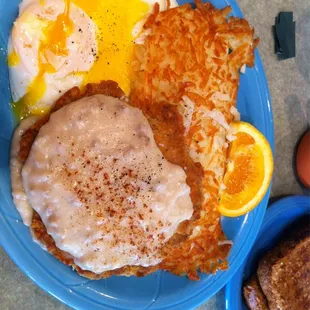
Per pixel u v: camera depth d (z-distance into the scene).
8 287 0.27
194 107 0.27
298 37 0.37
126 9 0.26
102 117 0.23
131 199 0.23
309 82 0.38
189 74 0.27
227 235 0.31
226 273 0.31
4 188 0.23
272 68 0.36
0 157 0.23
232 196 0.30
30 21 0.23
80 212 0.22
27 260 0.24
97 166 0.23
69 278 0.25
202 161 0.27
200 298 0.30
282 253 0.33
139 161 0.23
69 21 0.24
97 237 0.22
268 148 0.31
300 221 0.36
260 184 0.31
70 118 0.23
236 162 0.30
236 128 0.30
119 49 0.26
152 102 0.26
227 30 0.29
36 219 0.23
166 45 0.26
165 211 0.23
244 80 0.31
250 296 0.33
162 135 0.25
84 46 0.25
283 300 0.32
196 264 0.29
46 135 0.22
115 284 0.27
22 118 0.24
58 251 0.23
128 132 0.23
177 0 0.29
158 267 0.26
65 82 0.24
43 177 0.22
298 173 0.37
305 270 0.34
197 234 0.27
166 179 0.23
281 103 0.36
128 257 0.23
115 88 0.25
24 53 0.23
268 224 0.35
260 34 0.35
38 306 0.28
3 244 0.23
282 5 0.36
